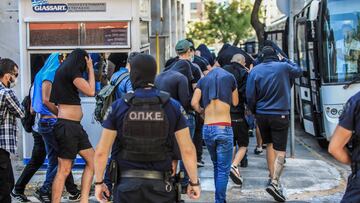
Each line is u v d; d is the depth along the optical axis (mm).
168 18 21438
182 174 4848
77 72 7055
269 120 8094
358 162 4629
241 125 8688
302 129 15750
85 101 9656
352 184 4641
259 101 8203
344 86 11656
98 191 4828
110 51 9812
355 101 4637
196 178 4844
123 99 4699
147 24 10789
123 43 9789
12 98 6609
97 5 9734
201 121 9781
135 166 4656
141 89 4746
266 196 8539
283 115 8055
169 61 9320
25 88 9930
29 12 9805
